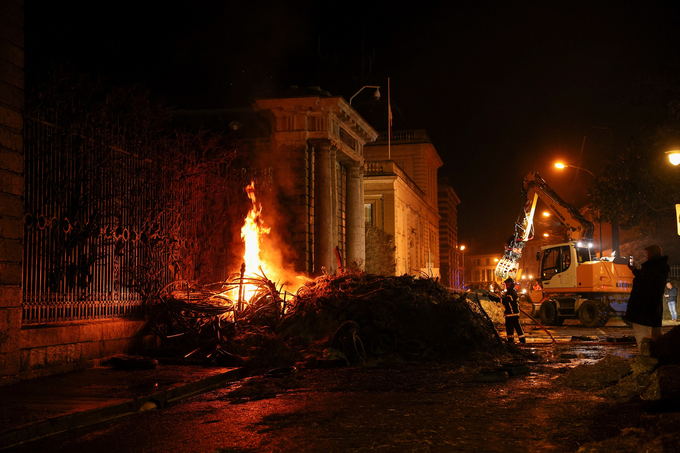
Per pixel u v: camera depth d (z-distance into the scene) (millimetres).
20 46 9773
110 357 11508
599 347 15281
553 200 30953
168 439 6176
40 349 9836
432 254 61781
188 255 15539
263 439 6016
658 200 26250
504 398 7988
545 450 5395
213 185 17266
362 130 29047
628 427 6156
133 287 12859
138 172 13266
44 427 6469
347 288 14648
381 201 41312
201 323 12922
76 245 11195
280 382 9570
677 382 6848
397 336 13000
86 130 11445
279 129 24781
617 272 26562
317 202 24688
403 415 6984
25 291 10062
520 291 37812
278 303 14508
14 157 9500
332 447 5633
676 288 27016
